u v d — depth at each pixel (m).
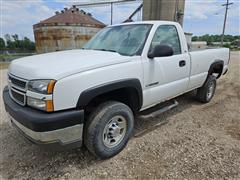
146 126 3.63
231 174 2.36
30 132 2.08
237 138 3.20
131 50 2.96
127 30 3.39
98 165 2.54
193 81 4.09
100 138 2.47
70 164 2.56
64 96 2.05
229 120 3.91
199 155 2.73
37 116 1.98
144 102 2.98
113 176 2.34
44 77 2.02
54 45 17.98
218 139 3.16
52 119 1.98
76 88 2.11
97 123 2.41
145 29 3.17
